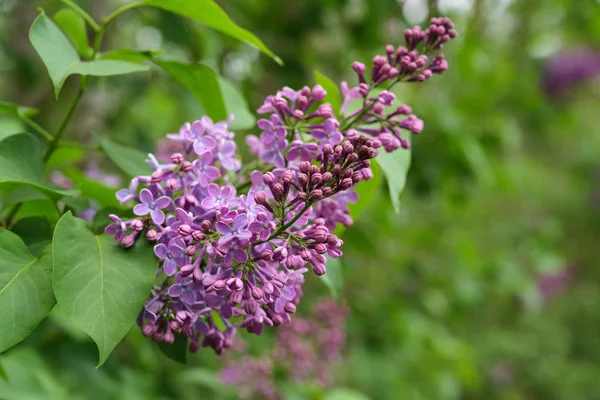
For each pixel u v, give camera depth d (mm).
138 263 437
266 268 435
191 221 432
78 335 766
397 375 1220
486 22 1498
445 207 1710
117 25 1034
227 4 1116
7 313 422
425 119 1149
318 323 849
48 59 462
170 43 982
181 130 466
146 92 1113
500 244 2066
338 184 431
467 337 2115
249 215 436
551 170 3016
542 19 1770
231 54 1154
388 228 1247
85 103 1053
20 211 529
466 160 1167
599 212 2912
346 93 495
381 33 1217
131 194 449
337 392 811
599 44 2062
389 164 516
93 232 453
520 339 2180
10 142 480
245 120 589
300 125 476
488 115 1344
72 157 592
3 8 1010
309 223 481
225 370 793
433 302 1422
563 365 2270
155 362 883
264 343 869
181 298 436
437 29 499
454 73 1337
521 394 2201
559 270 1673
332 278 527
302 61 1222
